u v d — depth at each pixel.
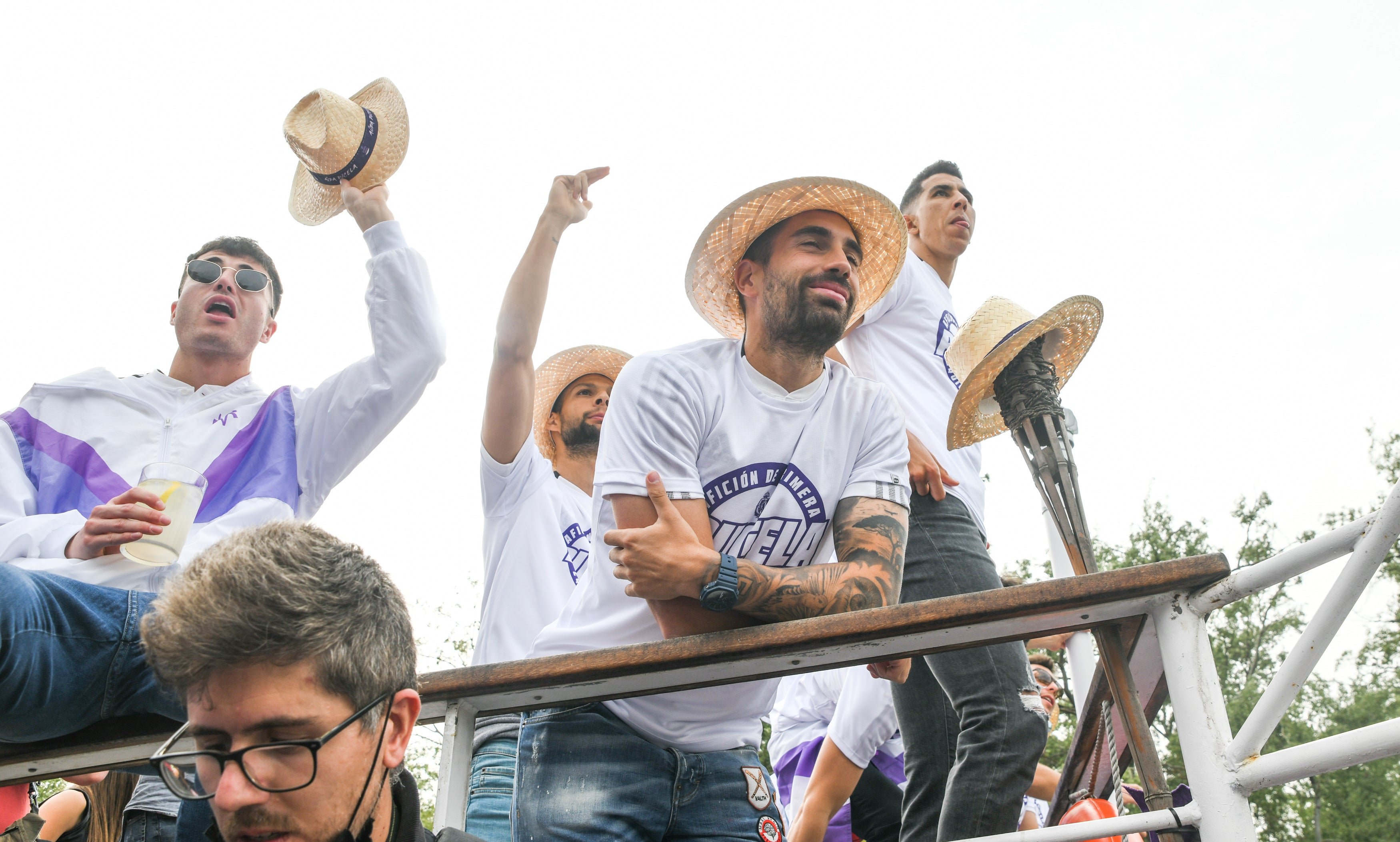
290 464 2.61
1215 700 1.66
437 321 2.75
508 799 2.66
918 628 1.74
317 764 1.20
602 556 2.24
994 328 2.79
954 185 3.82
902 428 2.42
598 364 3.59
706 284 2.52
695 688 1.93
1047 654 4.91
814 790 3.26
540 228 3.11
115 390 2.63
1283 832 18.41
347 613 1.26
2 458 2.45
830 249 2.41
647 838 2.13
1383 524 1.47
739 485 2.22
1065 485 2.42
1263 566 1.63
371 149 2.89
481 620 3.05
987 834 2.47
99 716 2.01
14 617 1.84
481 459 3.12
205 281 2.75
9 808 3.03
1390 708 20.38
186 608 1.22
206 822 1.70
